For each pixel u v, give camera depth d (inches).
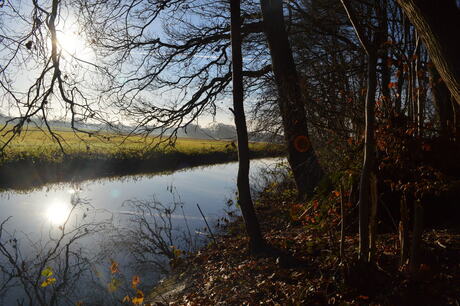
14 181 767.1
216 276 251.1
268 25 376.2
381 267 175.8
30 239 375.9
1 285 265.9
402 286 157.6
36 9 251.1
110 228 399.2
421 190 235.3
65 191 697.0
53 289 261.3
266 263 239.3
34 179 797.2
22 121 260.2
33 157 859.4
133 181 881.5
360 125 295.6
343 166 263.6
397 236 213.0
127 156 1094.4
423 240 196.1
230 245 322.3
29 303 243.0
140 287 275.9
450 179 229.5
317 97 364.2
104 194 660.1
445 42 117.8
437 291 151.7
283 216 385.4
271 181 607.8
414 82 264.4
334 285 176.6
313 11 485.7
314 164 358.9
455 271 162.4
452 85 123.0
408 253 172.2
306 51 475.8
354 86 396.2
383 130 243.4
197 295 234.1
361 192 161.5
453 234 203.2
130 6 393.4
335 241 230.5
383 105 255.8
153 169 1187.3
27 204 560.4
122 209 518.3
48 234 394.6
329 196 254.8
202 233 405.1
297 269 214.7
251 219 267.6
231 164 1567.4
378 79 391.2
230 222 455.5
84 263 310.3
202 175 1066.1
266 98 444.5
